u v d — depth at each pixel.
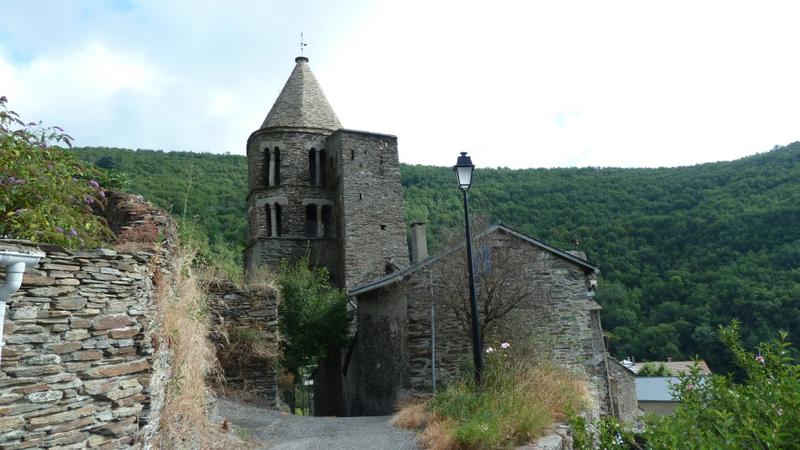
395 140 25.62
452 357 12.09
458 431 6.84
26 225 4.76
